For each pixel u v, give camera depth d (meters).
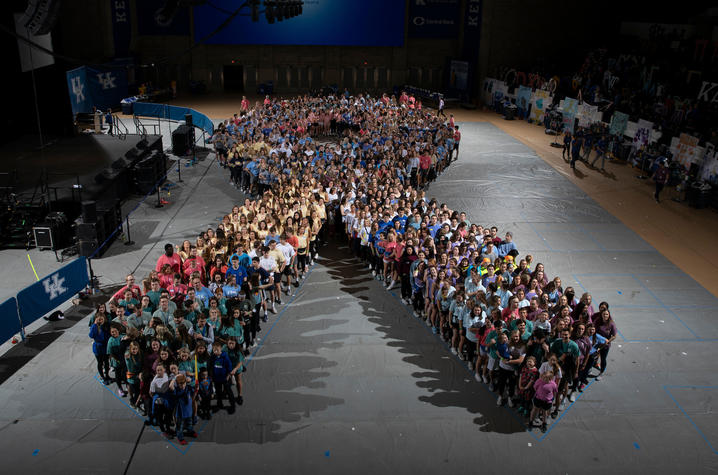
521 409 10.19
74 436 9.41
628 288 15.70
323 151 22.55
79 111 29.08
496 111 42.59
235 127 26.55
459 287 11.75
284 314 13.54
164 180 23.47
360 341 12.44
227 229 14.62
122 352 10.02
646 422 10.23
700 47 34.31
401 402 10.47
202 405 9.78
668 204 22.66
